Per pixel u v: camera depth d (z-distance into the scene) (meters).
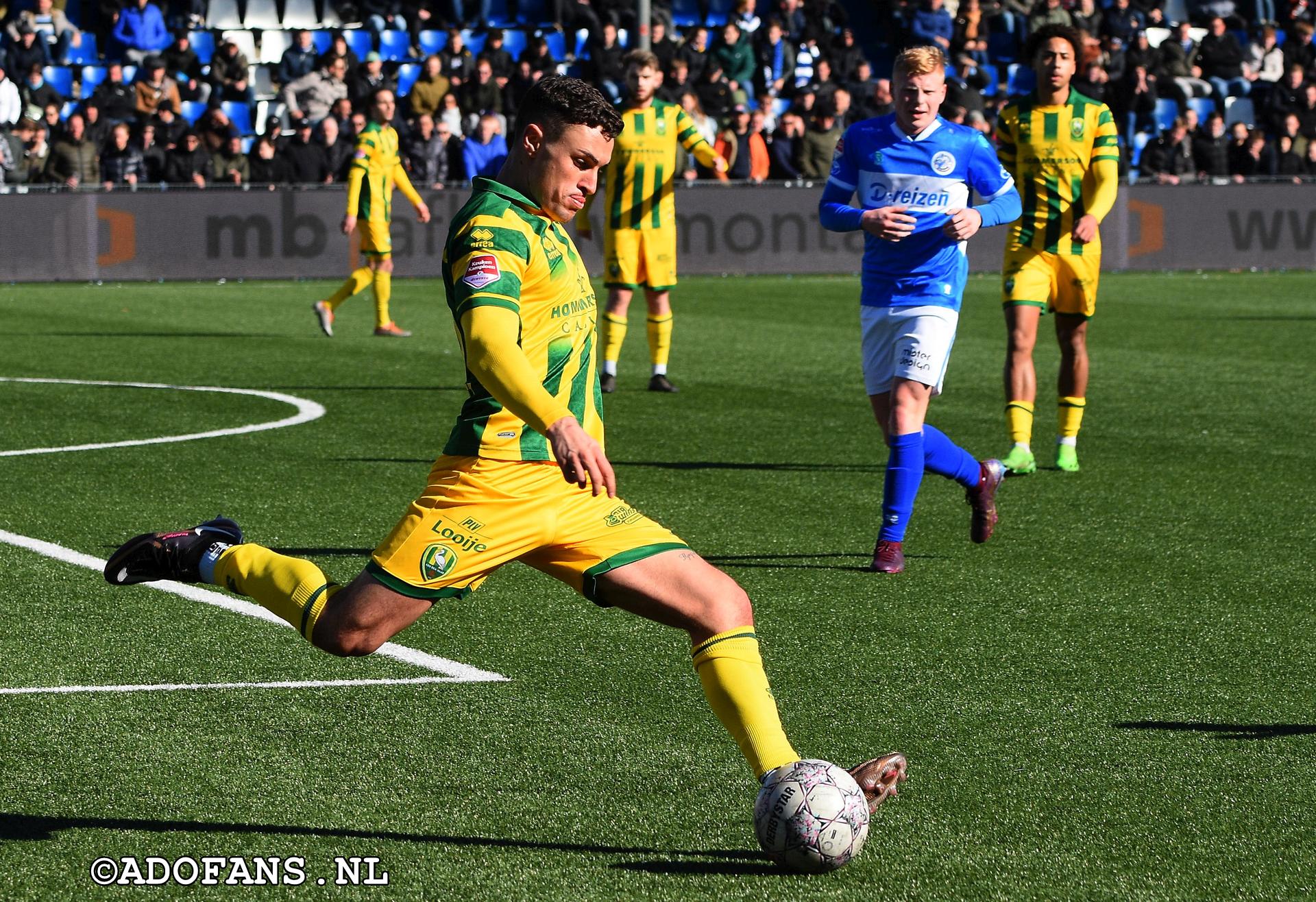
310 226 31.83
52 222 30.56
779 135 34.41
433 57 34.03
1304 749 6.64
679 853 5.51
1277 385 18.50
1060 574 9.77
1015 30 40.66
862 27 41.78
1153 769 6.39
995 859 5.47
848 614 8.80
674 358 20.95
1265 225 35.44
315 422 15.31
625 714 7.02
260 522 10.99
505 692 7.32
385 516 11.23
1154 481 12.83
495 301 5.07
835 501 12.00
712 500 12.02
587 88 5.28
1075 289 12.96
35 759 6.38
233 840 5.60
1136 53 38.09
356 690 7.32
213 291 29.67
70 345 21.42
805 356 21.27
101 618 8.46
